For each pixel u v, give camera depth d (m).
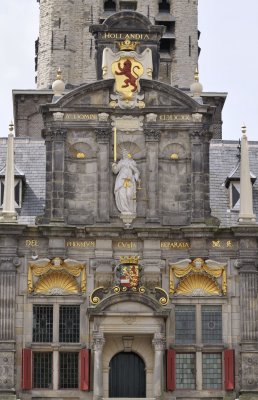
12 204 77.94
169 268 77.69
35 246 77.69
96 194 78.69
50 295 77.31
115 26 81.44
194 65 100.25
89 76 99.31
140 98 79.69
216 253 77.94
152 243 77.81
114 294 76.31
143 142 79.44
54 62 99.38
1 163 84.81
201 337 77.19
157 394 75.38
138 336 77.06
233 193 81.69
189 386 76.81
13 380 75.81
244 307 77.19
